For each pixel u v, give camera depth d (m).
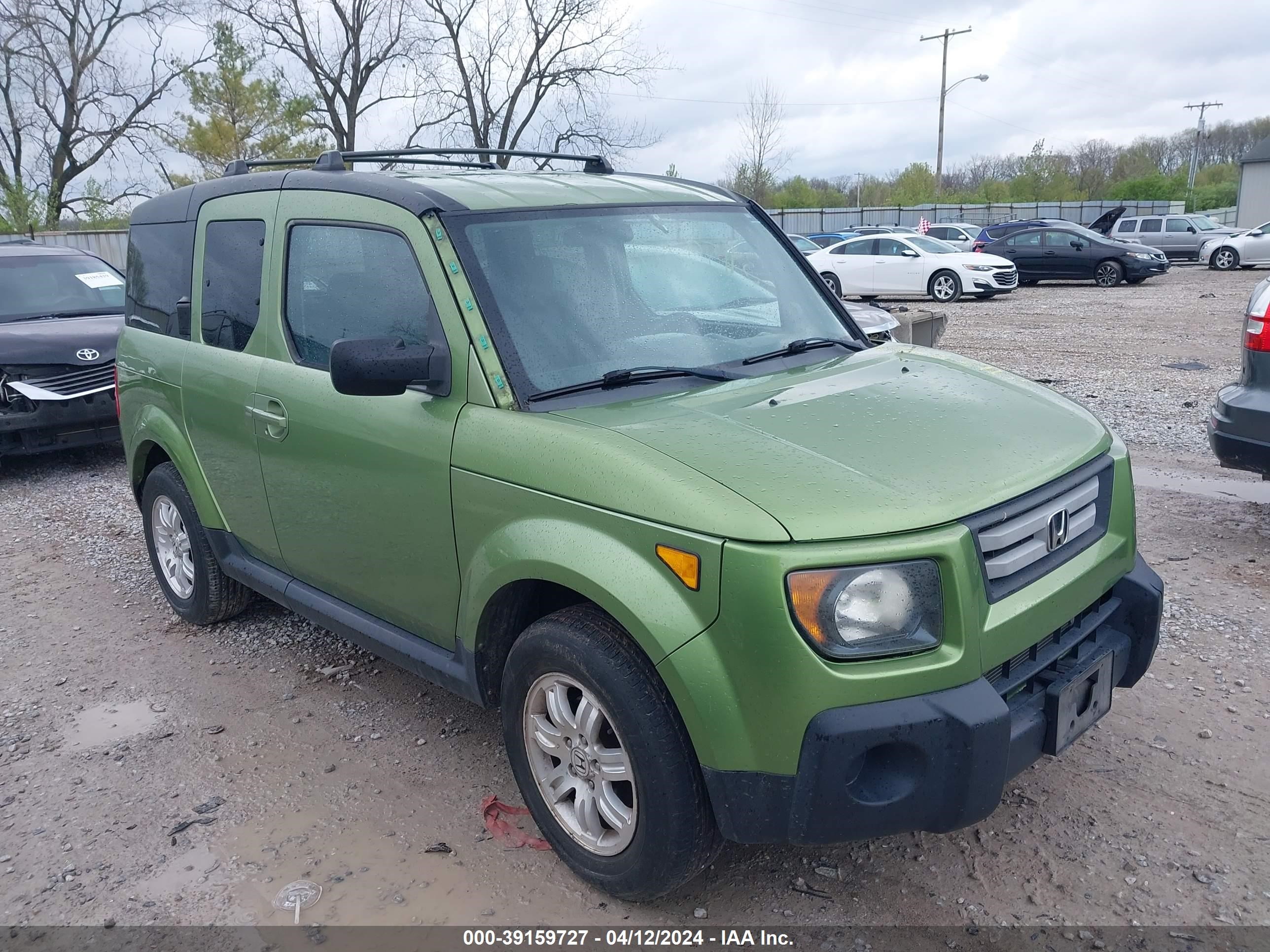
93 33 33.75
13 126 34.03
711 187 4.13
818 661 2.28
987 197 64.38
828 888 2.88
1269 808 3.15
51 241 25.41
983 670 2.42
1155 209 50.72
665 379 3.11
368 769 3.59
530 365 2.97
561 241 3.29
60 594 5.45
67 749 3.80
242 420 3.93
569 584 2.63
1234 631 4.39
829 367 3.39
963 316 18.42
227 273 4.11
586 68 34.34
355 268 3.43
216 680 4.35
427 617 3.29
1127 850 2.98
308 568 3.86
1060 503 2.73
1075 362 12.23
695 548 2.36
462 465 2.94
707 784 2.46
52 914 2.87
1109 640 2.94
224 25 30.83
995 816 3.17
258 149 31.39
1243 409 4.96
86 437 7.99
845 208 50.72
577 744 2.80
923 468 2.56
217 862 3.08
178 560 4.93
